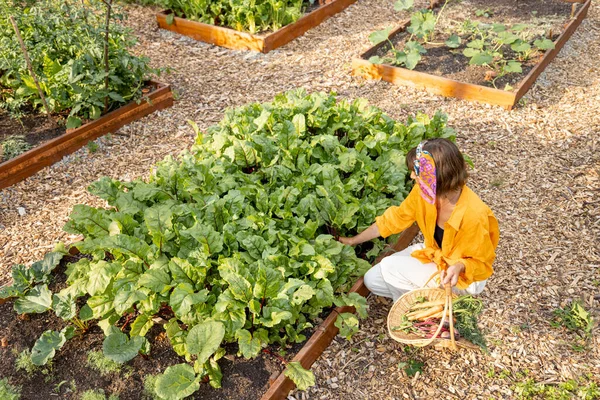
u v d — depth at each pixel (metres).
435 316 3.29
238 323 3.29
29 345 3.61
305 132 4.89
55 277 4.04
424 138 4.98
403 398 3.36
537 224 4.62
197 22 7.77
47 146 5.40
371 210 4.01
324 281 3.50
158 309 3.42
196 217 3.73
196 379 3.13
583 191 4.94
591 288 4.00
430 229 3.21
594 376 3.40
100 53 5.78
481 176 5.21
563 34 7.30
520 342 3.64
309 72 7.04
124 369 3.43
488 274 3.25
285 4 7.74
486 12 8.38
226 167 4.41
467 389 3.38
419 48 6.79
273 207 3.99
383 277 3.64
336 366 3.54
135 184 4.24
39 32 6.06
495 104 6.22
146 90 6.41
